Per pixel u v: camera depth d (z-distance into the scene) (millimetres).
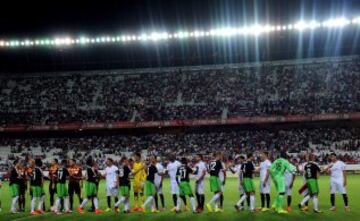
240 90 59688
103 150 54781
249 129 55969
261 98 57719
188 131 57156
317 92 56781
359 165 44750
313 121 53812
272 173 17375
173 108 58031
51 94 63188
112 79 65062
